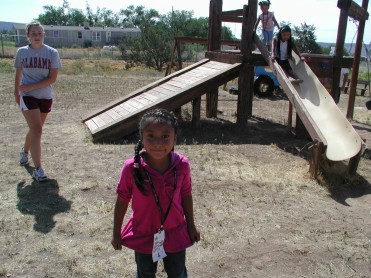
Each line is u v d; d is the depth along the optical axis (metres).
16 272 3.53
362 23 11.03
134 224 2.61
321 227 4.55
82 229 4.30
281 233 4.36
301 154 7.47
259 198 5.27
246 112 9.62
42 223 4.42
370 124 11.44
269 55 8.80
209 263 3.74
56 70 5.50
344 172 6.30
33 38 5.30
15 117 10.19
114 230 2.64
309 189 5.70
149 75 23.97
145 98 9.30
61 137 8.15
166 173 2.49
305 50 30.17
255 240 4.19
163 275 3.51
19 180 5.68
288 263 3.80
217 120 10.66
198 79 9.31
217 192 5.42
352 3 9.37
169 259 2.63
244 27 9.11
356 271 3.72
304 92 8.87
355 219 4.81
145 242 2.56
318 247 4.11
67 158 6.72
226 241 4.14
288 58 9.41
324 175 6.16
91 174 5.97
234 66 9.14
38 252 3.85
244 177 6.06
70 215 4.62
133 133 8.42
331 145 6.88
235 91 16.62
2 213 4.63
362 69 43.62
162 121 2.38
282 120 11.22
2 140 7.87
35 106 5.45
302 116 6.78
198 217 4.66
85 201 5.02
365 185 6.01
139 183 2.45
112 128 7.81
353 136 6.61
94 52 53.44
